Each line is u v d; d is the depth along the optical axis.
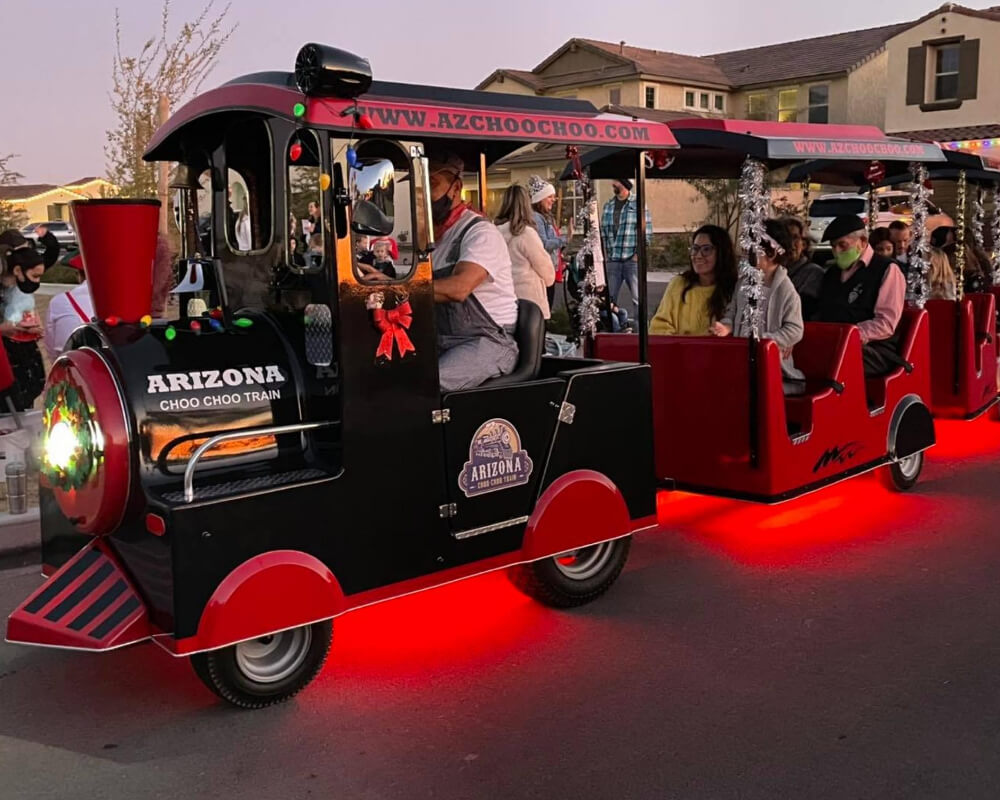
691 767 3.13
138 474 3.27
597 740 3.31
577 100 4.23
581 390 4.22
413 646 4.06
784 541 5.35
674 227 21.75
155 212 3.52
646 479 4.52
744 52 32.84
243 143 3.93
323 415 3.60
